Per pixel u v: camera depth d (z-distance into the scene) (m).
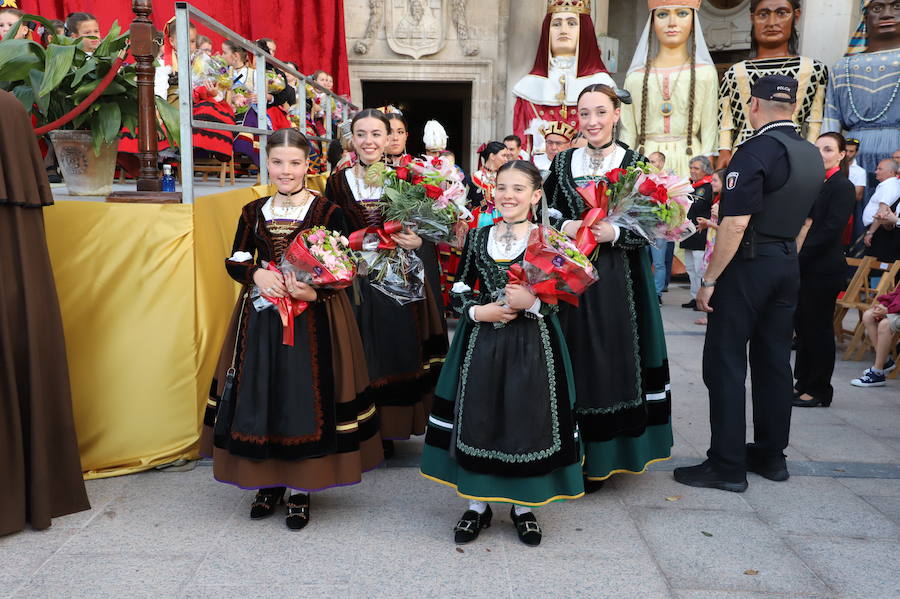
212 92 5.38
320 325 3.02
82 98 3.80
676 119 9.10
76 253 3.51
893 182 6.92
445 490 3.48
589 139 3.38
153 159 3.74
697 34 9.06
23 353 2.98
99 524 3.07
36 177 3.04
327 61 10.77
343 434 3.04
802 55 9.46
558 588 2.62
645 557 2.85
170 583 2.61
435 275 4.09
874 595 2.60
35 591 2.54
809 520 3.20
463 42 11.12
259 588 2.58
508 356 2.84
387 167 3.40
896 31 8.51
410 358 3.79
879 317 5.64
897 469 3.81
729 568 2.78
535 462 2.81
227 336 3.12
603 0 10.54
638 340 3.39
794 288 3.54
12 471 2.94
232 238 4.32
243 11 10.34
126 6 9.00
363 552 2.86
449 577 2.68
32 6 8.91
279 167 3.05
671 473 3.74
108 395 3.57
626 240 3.27
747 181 3.36
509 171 2.87
